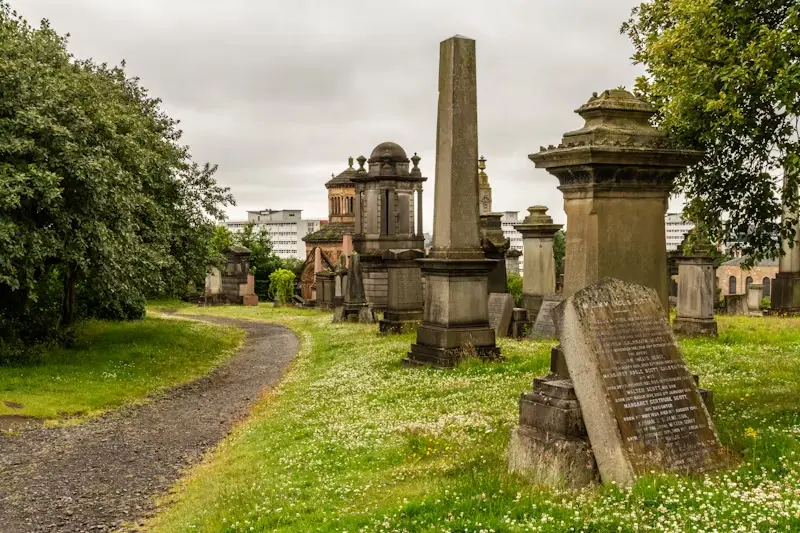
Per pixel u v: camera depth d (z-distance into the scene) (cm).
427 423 1098
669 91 1081
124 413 1655
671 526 575
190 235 3083
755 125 1016
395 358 1897
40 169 1806
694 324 2080
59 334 2303
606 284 802
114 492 1062
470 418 1084
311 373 1989
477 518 642
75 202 1947
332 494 837
